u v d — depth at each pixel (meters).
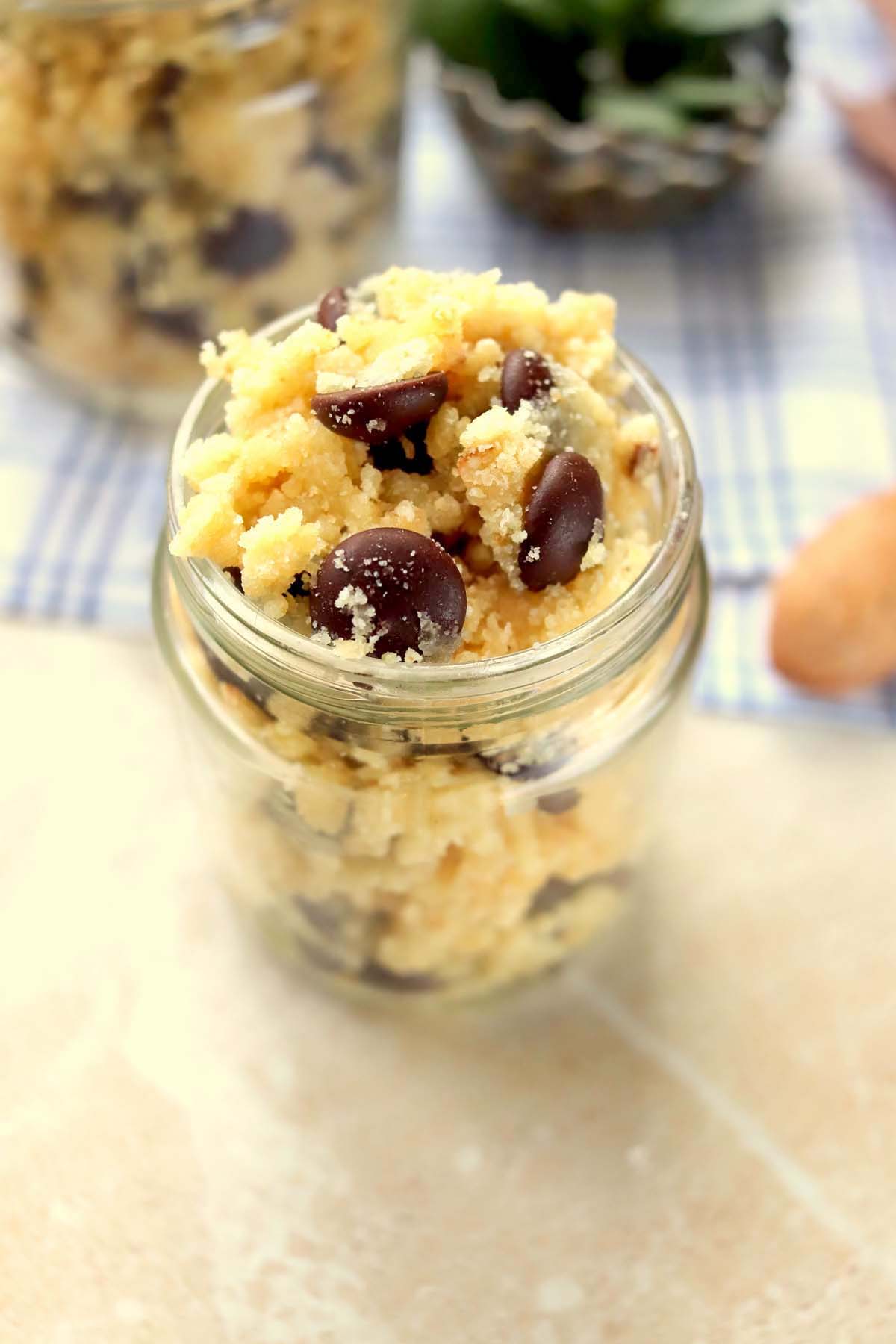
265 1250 0.26
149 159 0.31
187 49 0.30
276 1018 0.29
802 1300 0.26
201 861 0.30
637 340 0.38
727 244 0.40
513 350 0.25
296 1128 0.28
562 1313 0.26
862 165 0.42
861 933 0.30
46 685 0.32
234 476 0.24
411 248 0.40
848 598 0.31
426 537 0.23
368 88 0.33
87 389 0.36
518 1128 0.28
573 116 0.39
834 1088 0.28
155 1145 0.27
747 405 0.36
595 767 0.25
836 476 0.35
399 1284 0.26
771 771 0.31
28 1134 0.27
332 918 0.27
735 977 0.29
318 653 0.23
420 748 0.24
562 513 0.23
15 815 0.31
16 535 0.34
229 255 0.33
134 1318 0.26
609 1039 0.29
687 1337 0.26
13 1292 0.26
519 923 0.27
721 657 0.33
